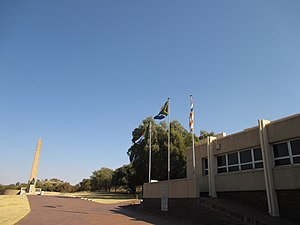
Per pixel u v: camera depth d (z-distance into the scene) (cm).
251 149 1772
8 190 6531
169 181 2016
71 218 1728
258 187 1639
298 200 1404
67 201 3369
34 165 7000
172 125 4934
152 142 4569
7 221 1507
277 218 1420
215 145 2044
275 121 1608
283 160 1544
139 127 4872
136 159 4731
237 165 1853
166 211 1981
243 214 1401
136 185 5472
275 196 1509
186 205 1783
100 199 3766
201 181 2117
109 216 1858
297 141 1493
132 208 2441
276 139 1577
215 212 1527
